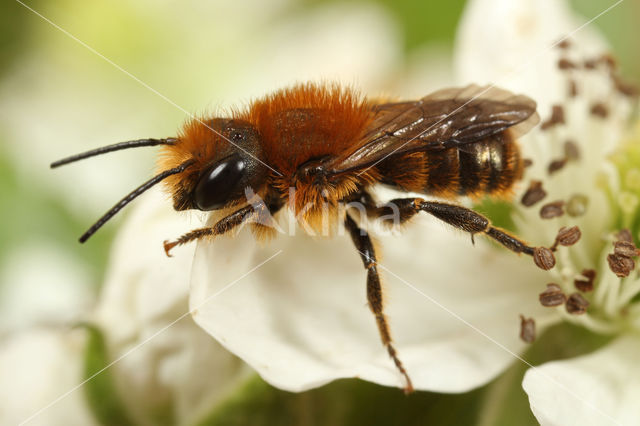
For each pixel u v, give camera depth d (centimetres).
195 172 6
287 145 6
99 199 7
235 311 6
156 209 6
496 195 6
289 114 6
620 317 6
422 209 6
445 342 6
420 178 6
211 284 6
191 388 6
